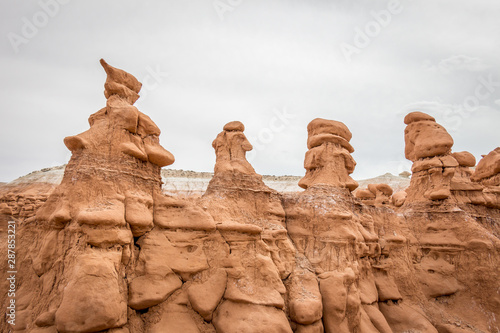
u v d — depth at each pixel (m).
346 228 14.35
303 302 11.66
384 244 16.89
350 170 17.36
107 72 12.44
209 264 11.52
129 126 11.75
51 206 10.71
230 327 10.26
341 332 12.00
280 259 13.01
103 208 9.92
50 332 8.37
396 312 15.30
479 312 15.89
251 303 10.88
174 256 10.99
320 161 16.91
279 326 10.50
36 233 11.15
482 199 20.80
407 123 22.33
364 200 26.48
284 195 16.52
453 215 18.52
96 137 11.14
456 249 17.55
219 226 12.03
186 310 10.58
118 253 9.71
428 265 17.75
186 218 11.72
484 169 25.59
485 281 16.36
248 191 14.21
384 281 16.06
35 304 9.52
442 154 20.16
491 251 16.84
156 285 10.27
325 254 13.89
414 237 18.77
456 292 16.78
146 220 10.80
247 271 11.79
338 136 17.23
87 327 8.24
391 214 18.52
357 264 14.24
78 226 9.47
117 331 8.97
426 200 19.80
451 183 21.06
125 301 9.69
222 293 11.20
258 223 13.64
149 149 12.19
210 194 13.84
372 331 13.17
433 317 15.76
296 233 14.90
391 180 63.12
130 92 12.96
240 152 15.14
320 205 15.06
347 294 12.83
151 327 9.87
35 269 9.91
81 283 8.49
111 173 10.87
